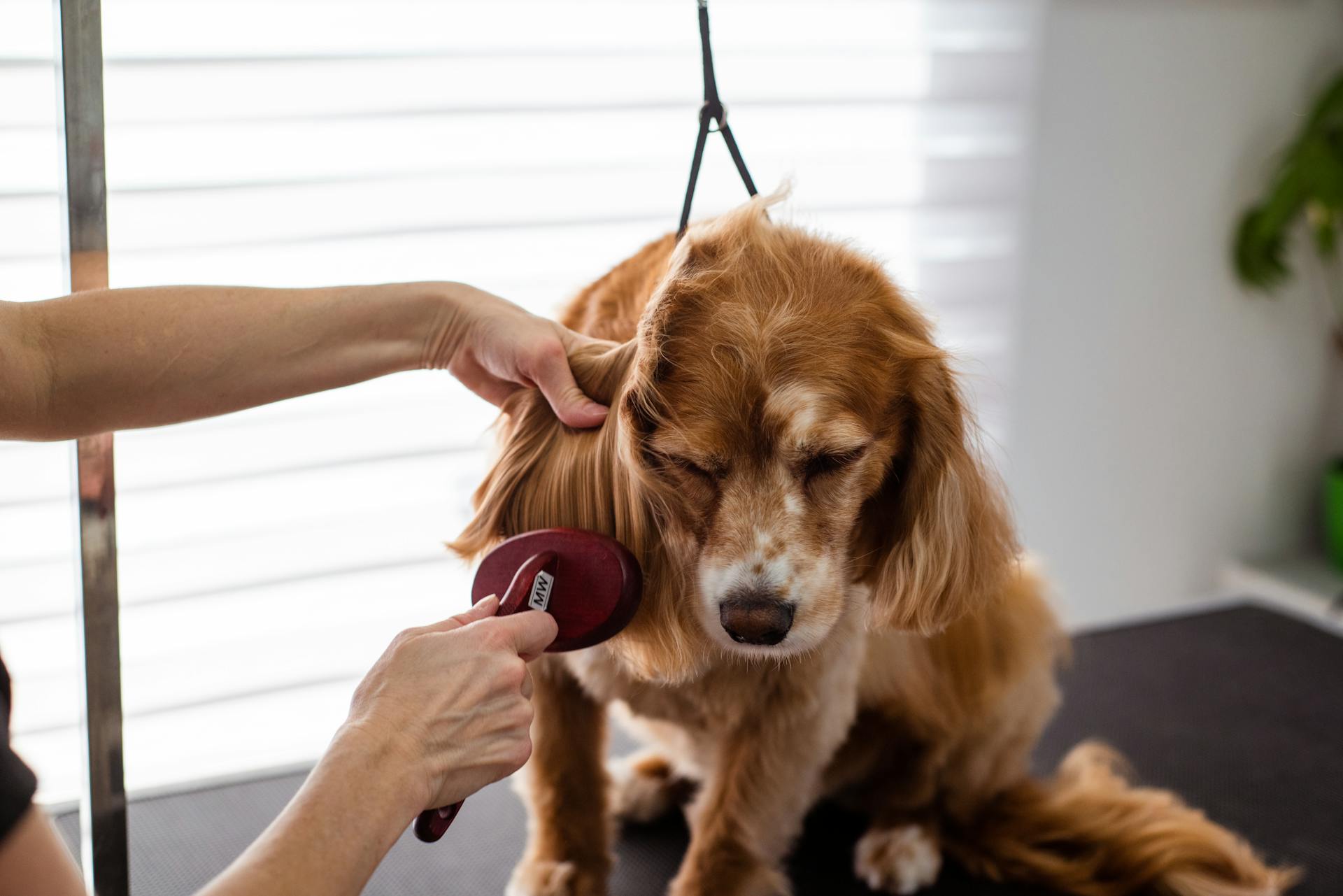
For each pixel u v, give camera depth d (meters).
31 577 1.94
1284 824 1.57
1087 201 2.53
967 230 2.47
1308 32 2.62
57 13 0.97
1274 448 2.92
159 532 2.05
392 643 0.87
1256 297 2.76
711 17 2.21
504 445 1.13
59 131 1.01
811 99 2.28
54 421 0.99
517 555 0.99
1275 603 2.68
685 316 1.01
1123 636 2.12
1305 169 2.48
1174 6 2.47
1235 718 1.84
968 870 1.50
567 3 2.13
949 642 1.46
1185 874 1.41
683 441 1.00
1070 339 2.61
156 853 1.49
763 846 1.28
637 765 1.58
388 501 2.19
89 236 1.02
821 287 1.04
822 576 1.02
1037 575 1.61
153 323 1.00
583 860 1.31
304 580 2.14
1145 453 2.78
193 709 2.12
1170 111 2.54
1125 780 1.62
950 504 1.11
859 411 1.03
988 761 1.52
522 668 0.86
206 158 1.98
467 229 2.14
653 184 2.23
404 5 2.04
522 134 2.15
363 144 2.06
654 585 1.07
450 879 1.43
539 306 2.22
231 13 1.96
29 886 0.59
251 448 2.08
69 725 2.00
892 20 2.32
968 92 2.40
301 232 2.06
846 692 1.25
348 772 0.77
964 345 2.27
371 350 1.08
